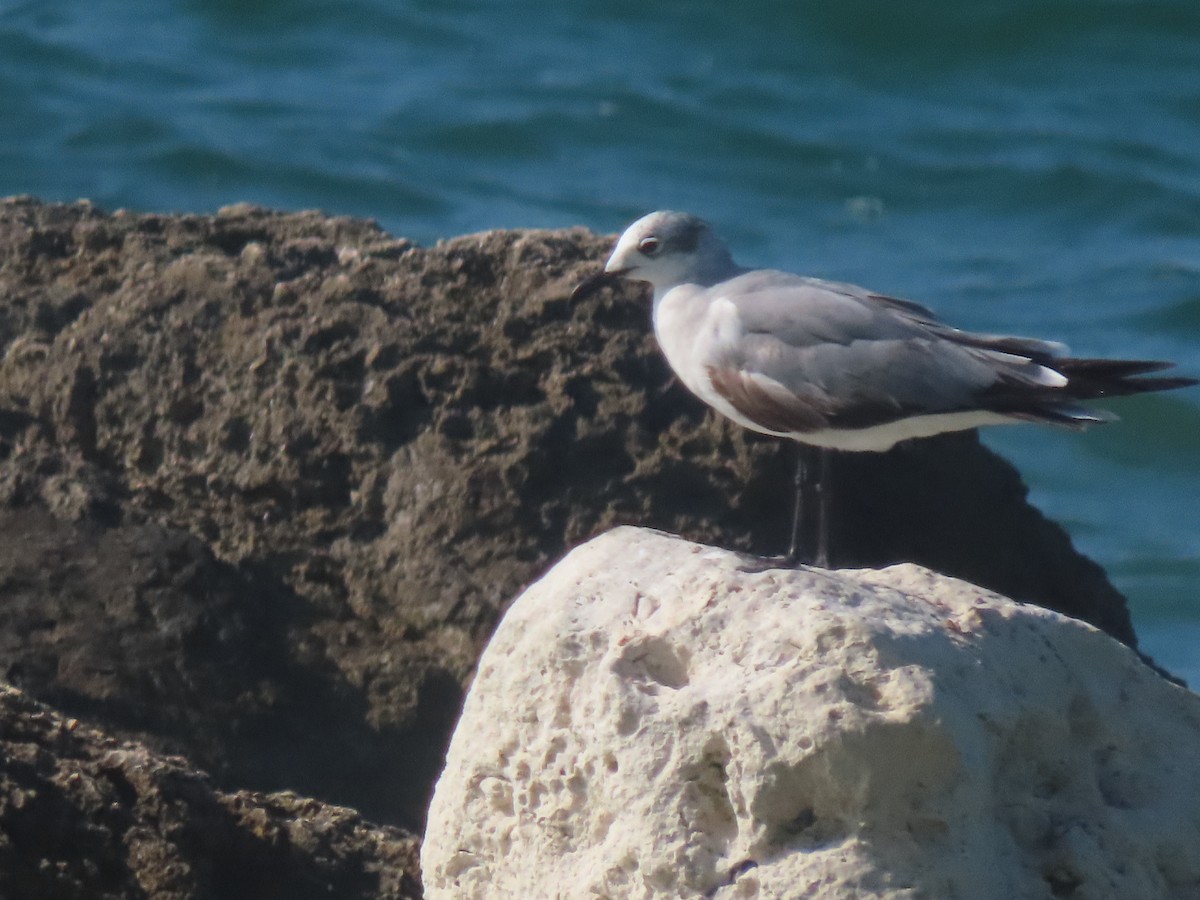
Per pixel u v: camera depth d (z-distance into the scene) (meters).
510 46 34.09
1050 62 33.22
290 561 14.02
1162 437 25.05
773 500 14.27
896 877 8.55
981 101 32.72
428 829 10.09
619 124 31.39
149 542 13.50
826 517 12.41
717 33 34.47
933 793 8.63
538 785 9.34
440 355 14.55
